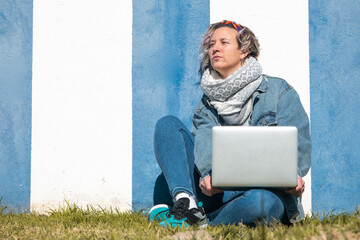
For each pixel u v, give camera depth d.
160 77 6.52
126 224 4.97
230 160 4.23
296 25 6.67
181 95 6.54
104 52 6.45
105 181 6.36
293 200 4.70
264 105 5.26
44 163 6.30
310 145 5.07
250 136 4.21
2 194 6.26
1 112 6.31
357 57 6.75
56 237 4.25
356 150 6.66
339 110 6.68
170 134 5.06
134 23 6.52
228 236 4.00
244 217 4.45
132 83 6.48
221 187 4.31
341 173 6.62
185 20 6.57
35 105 6.34
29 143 6.31
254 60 5.43
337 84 6.70
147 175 6.43
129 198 6.38
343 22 6.75
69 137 6.35
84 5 6.46
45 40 6.40
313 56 6.68
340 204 6.59
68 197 6.30
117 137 6.41
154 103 6.50
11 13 6.39
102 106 6.41
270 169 4.20
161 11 6.55
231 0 6.61
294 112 5.17
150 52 6.52
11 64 6.36
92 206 6.29
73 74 6.40
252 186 4.25
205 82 5.54
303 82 6.65
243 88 5.36
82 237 4.11
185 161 5.00
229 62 5.46
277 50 6.64
